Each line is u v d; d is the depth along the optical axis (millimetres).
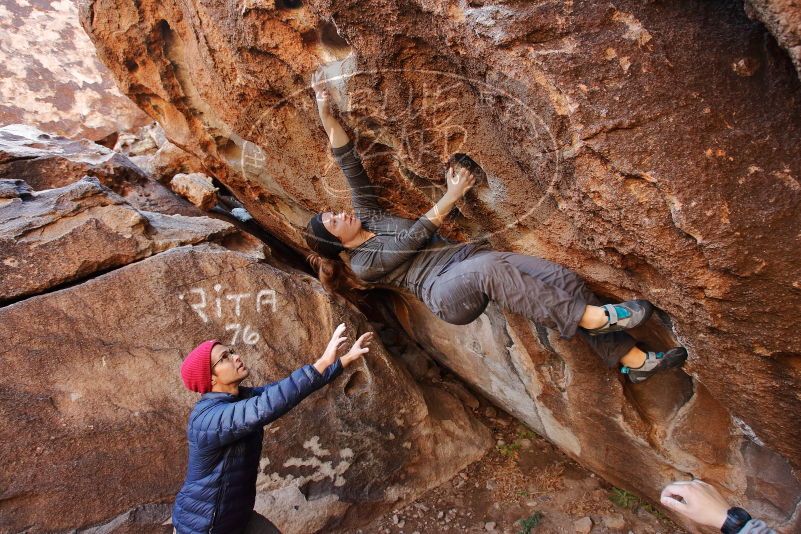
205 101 2820
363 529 3205
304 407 3037
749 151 1404
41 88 6164
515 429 4008
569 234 2021
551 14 1471
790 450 1957
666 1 1459
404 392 3322
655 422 2732
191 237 3008
